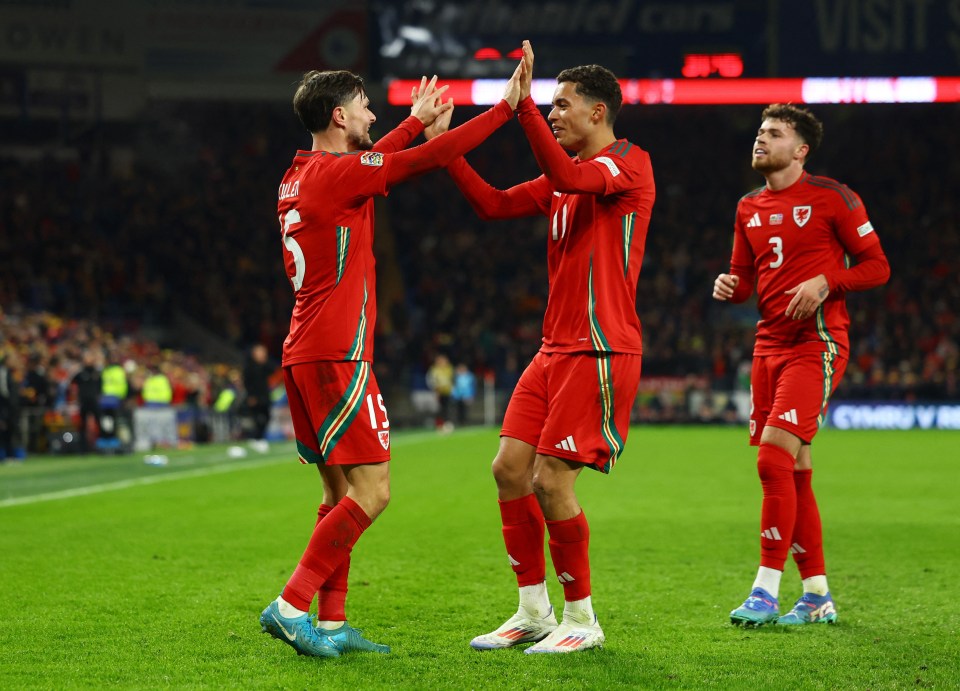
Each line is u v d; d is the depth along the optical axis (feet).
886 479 159.74
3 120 383.45
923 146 449.06
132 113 386.93
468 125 53.47
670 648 55.36
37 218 374.22
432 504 126.00
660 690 46.88
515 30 365.20
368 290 54.24
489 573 78.43
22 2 379.35
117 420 233.14
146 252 394.11
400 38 370.12
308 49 374.43
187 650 54.13
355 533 52.95
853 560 85.46
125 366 252.01
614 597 70.03
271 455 221.25
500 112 53.93
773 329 67.05
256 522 108.17
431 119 57.00
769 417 64.90
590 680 48.34
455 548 90.89
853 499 132.26
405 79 369.91
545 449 54.90
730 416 354.54
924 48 350.84
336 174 52.49
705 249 428.15
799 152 66.33
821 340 65.51
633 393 56.29
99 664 51.29
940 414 337.31
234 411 291.17
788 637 58.23
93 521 108.68
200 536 97.66
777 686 47.50
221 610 64.44
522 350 388.57
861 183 444.14
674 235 435.53
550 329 57.06
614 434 55.52
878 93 353.31
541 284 419.95
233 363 370.12
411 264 436.76
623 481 156.15
